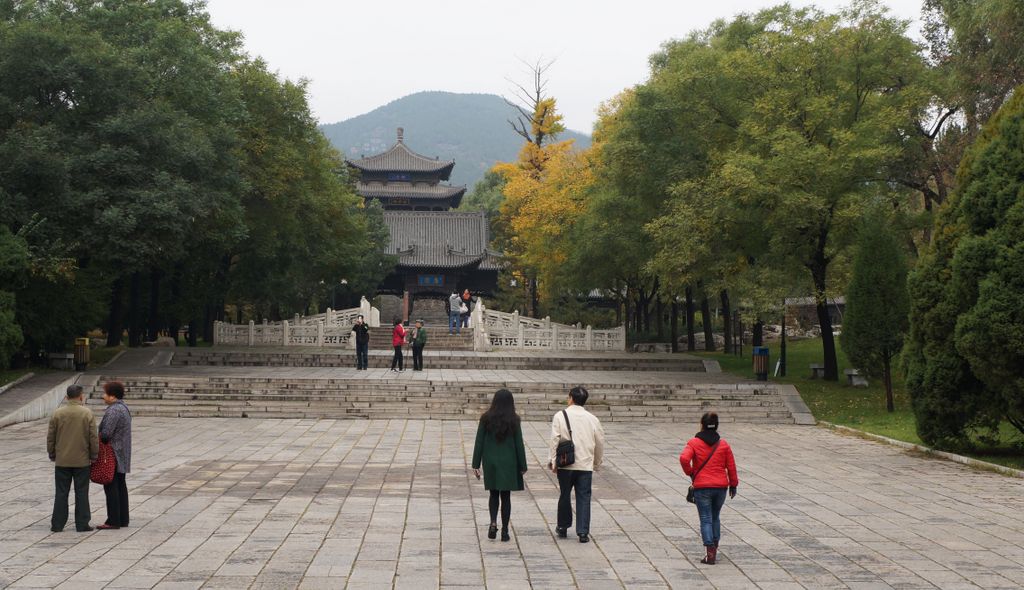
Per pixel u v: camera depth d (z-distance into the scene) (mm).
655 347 49125
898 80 29609
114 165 25844
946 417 17875
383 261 71375
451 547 9875
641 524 11273
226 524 10922
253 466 15508
